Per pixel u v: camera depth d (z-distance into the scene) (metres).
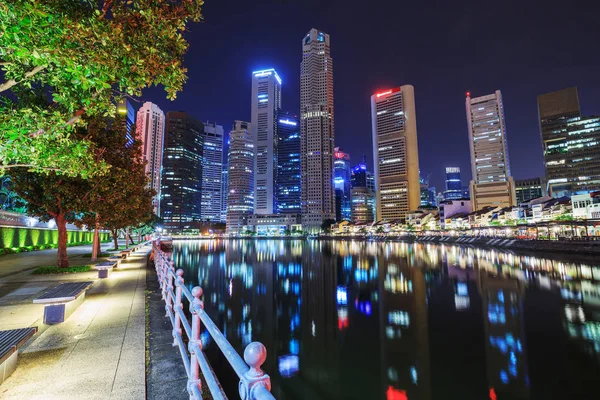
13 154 5.08
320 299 28.67
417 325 20.97
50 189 14.94
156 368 5.14
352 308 25.52
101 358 5.43
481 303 26.06
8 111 5.49
